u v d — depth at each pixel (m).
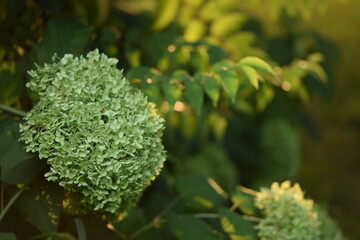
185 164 3.95
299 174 6.55
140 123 1.67
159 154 1.76
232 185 4.29
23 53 2.37
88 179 1.67
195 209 2.62
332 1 9.54
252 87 2.85
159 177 3.10
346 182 6.62
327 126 7.57
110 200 1.69
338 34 9.20
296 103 4.24
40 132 1.65
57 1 2.37
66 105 1.62
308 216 2.31
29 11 2.45
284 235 2.21
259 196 2.34
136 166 1.66
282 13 4.09
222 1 3.07
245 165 4.79
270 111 4.32
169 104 2.11
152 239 2.52
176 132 3.87
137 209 2.50
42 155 1.63
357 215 6.04
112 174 1.67
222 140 4.56
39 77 1.70
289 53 4.13
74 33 1.97
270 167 4.74
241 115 4.53
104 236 2.52
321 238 2.61
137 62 2.72
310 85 4.09
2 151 1.79
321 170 6.79
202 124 3.13
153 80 2.16
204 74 2.19
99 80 1.68
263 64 2.13
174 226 2.33
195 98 2.12
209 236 2.32
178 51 2.68
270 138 4.68
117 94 1.68
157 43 2.69
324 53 4.17
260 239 2.38
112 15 3.08
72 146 1.61
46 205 1.84
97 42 2.59
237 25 3.08
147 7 3.39
